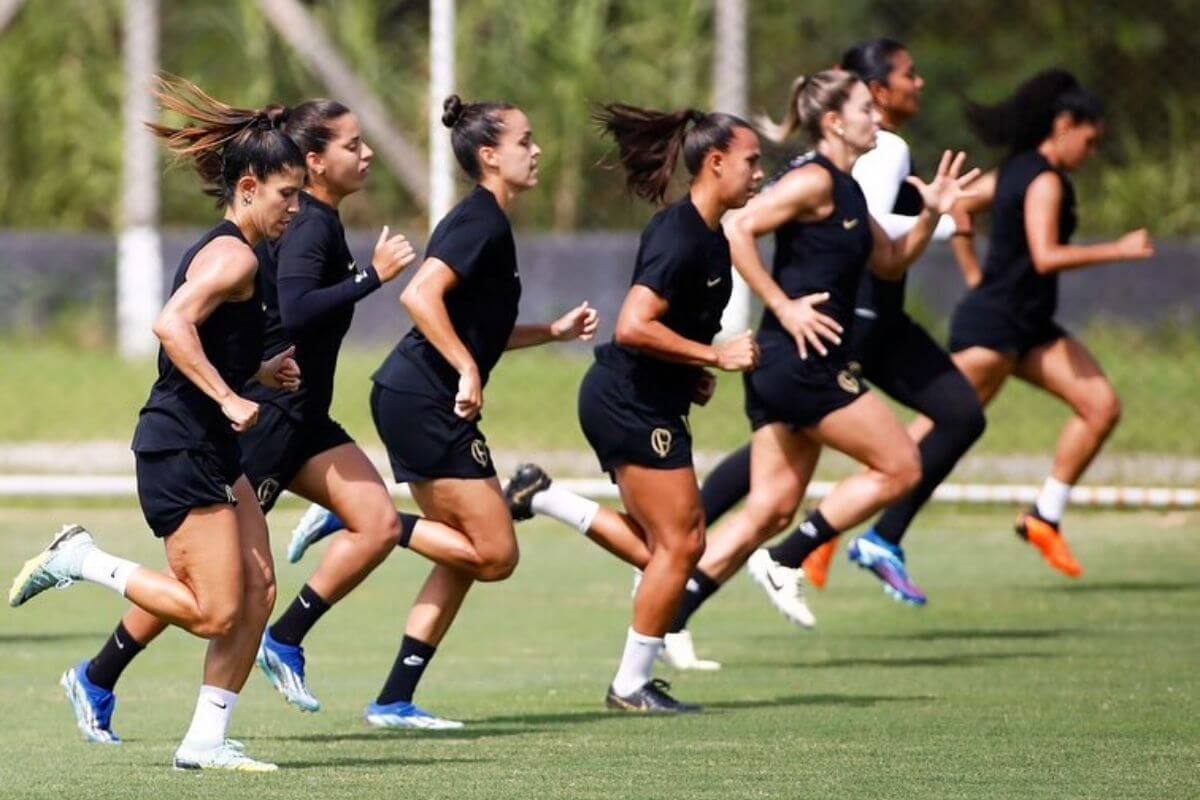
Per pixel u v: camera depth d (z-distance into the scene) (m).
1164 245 59.78
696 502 23.52
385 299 61.88
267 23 72.38
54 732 22.14
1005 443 48.72
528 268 62.31
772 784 18.55
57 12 75.75
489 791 18.22
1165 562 37.38
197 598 19.28
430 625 22.73
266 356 22.00
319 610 22.41
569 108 70.44
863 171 28.62
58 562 19.73
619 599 33.50
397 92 71.12
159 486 19.11
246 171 19.14
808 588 35.38
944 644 29.22
